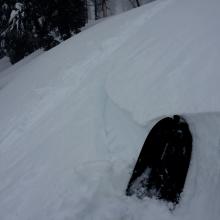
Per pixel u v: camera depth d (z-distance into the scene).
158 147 3.80
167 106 4.08
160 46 5.87
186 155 3.55
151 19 8.63
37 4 14.74
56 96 7.07
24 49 20.84
